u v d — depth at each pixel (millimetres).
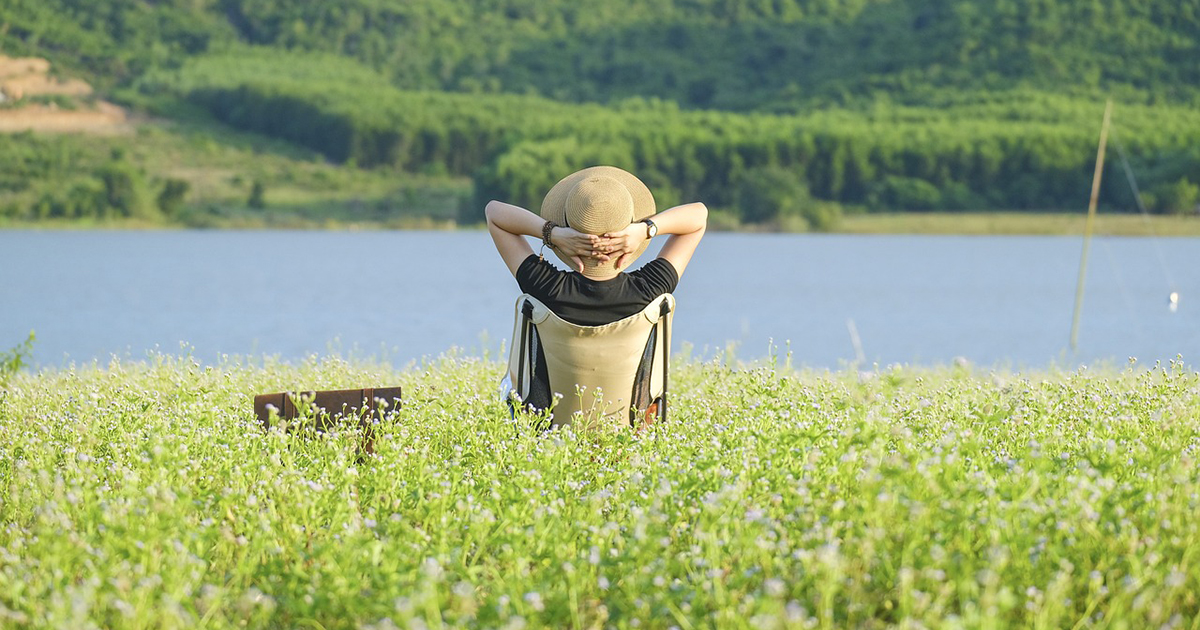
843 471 5270
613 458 6582
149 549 4531
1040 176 168875
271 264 81250
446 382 9586
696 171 172250
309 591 4453
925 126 184000
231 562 5078
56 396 8836
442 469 6195
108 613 4520
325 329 32781
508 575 4523
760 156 172625
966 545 4531
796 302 49969
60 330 33281
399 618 3961
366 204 184875
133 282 59469
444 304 44281
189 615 4234
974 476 5137
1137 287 63062
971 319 40750
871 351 28828
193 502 5258
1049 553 4539
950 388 8836
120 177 175750
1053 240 143500
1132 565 4383
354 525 4969
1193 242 136125
